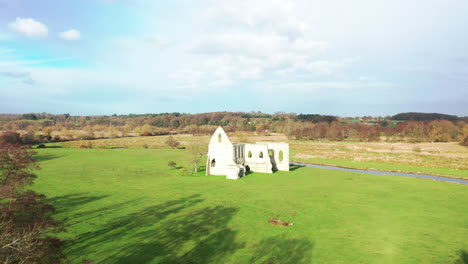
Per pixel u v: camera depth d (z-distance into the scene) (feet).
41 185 172.45
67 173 213.25
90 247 86.63
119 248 86.28
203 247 87.40
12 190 65.82
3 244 49.73
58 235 94.63
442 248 86.48
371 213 119.75
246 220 111.34
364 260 79.10
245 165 227.81
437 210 123.85
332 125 625.41
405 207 128.16
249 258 80.43
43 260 58.03
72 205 130.62
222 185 174.40
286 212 121.19
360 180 189.98
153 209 125.39
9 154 80.69
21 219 60.44
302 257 81.10
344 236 95.86
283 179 193.67
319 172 222.28
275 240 92.68
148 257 80.59
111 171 222.69
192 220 111.34
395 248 86.63
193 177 200.34
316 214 118.42
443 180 199.31
